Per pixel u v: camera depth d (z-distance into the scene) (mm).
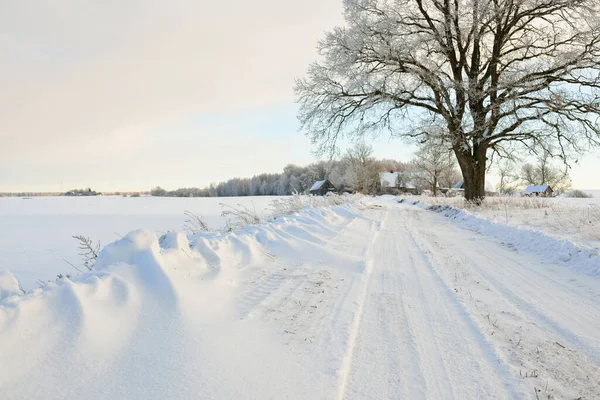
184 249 4625
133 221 25891
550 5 15914
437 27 17781
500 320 3854
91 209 45156
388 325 3672
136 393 2201
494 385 2625
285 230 8070
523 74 16094
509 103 16016
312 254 6336
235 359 2699
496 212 14516
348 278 5258
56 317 2695
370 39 17219
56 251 13812
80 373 2314
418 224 13172
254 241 6316
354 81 17719
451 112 17406
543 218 11484
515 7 16938
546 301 4496
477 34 17172
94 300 3051
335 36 18062
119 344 2676
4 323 2457
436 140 17906
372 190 77562
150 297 3363
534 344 3295
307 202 13695
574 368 2885
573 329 3643
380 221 13016
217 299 3752
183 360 2586
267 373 2576
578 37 15664
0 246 15070
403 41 17062
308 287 4652
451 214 16453
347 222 11570
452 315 3971
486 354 3096
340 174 85750
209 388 2318
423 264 6391
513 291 4902
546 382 2672
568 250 6801
